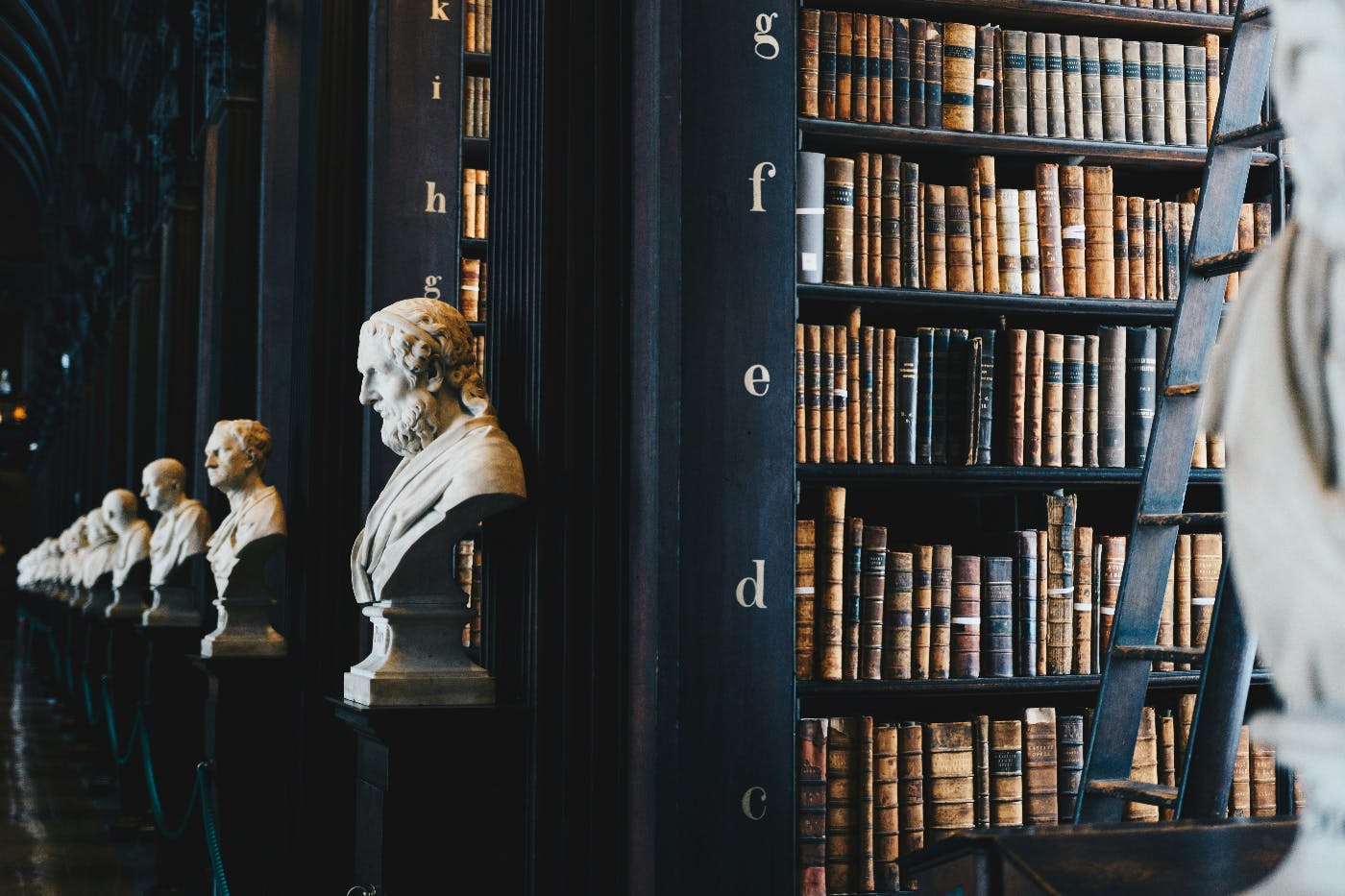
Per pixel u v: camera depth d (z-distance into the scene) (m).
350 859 4.74
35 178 33.94
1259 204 3.91
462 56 4.45
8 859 6.91
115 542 10.48
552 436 3.01
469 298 4.46
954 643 3.61
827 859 3.39
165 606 7.04
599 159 2.99
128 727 8.62
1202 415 0.75
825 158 3.59
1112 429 3.74
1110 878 1.05
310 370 4.93
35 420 34.06
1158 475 2.70
